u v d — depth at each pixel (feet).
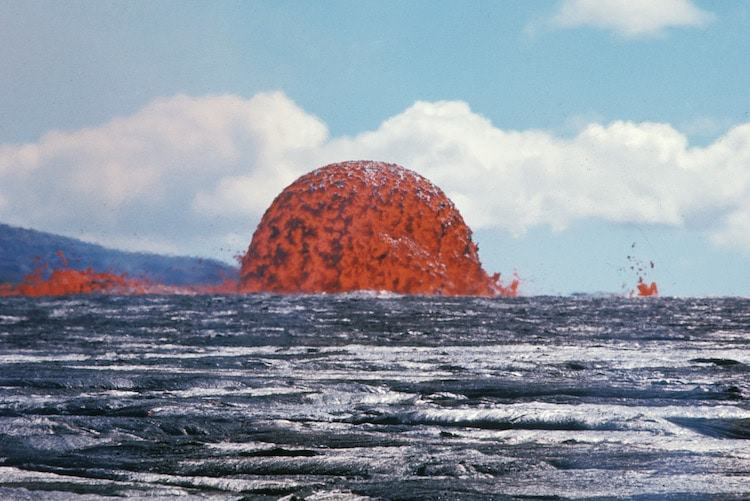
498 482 52.08
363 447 63.16
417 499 48.73
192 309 261.65
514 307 275.80
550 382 96.89
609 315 237.25
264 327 194.59
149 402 83.05
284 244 469.16
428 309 263.49
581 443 63.72
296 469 56.03
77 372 107.65
